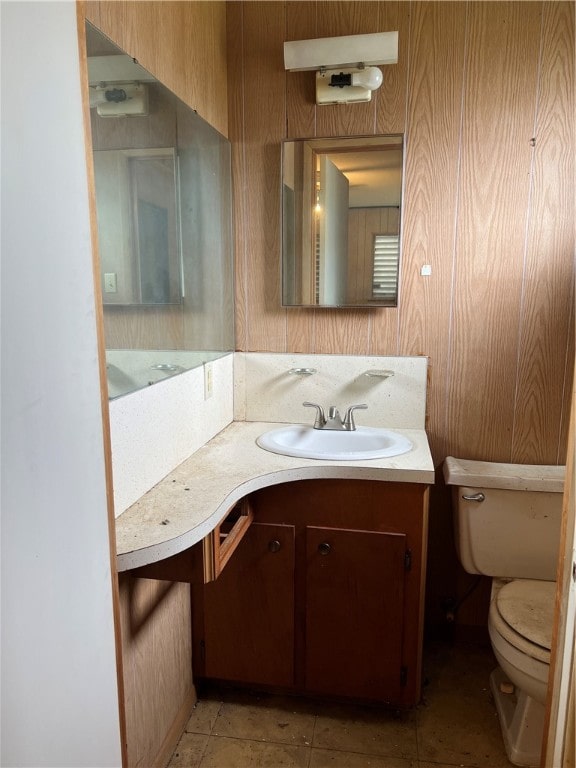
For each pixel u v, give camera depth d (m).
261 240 2.04
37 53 0.65
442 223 1.91
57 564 0.71
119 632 0.90
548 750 1.04
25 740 0.66
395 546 1.63
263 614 1.74
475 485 1.81
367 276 1.97
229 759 1.62
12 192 0.61
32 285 0.65
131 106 1.30
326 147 1.93
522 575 1.84
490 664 2.02
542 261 1.87
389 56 1.76
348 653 1.72
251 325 2.10
